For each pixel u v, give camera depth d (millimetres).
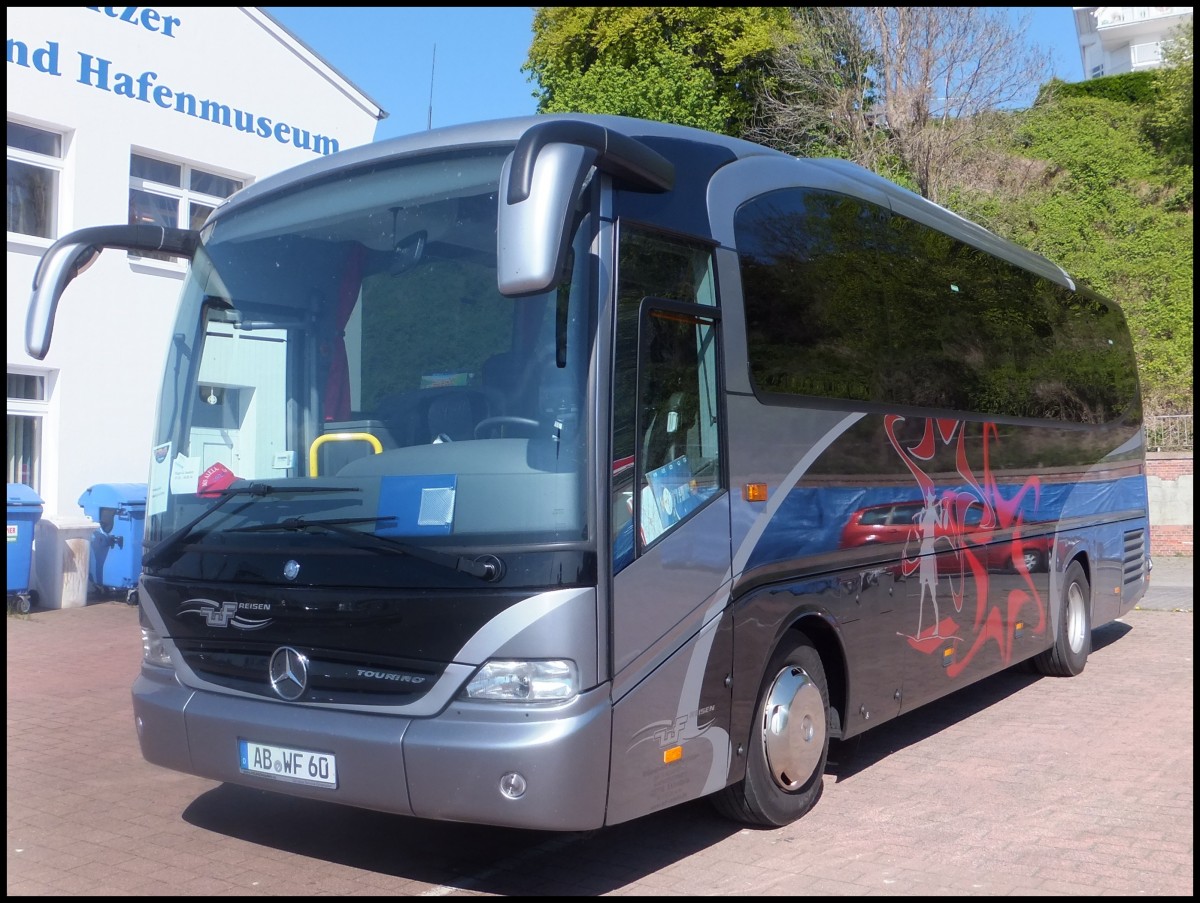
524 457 4777
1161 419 22219
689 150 5891
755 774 5820
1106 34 59719
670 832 6004
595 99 27281
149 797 6629
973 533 8367
